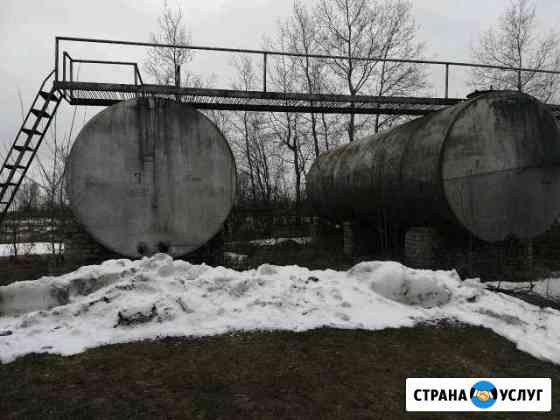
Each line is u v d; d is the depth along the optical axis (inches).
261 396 140.5
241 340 184.1
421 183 344.8
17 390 142.3
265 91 393.4
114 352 171.8
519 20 764.0
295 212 701.9
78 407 132.0
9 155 339.6
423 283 239.6
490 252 350.3
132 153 346.3
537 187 354.3
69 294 225.5
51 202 433.7
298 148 874.8
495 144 341.7
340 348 180.2
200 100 417.4
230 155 366.3
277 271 259.1
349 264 409.1
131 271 236.8
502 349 186.7
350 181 458.9
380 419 129.3
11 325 197.0
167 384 147.3
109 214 342.0
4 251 476.7
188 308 205.5
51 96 354.0
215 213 363.3
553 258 412.8
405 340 191.6
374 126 876.6
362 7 880.3
